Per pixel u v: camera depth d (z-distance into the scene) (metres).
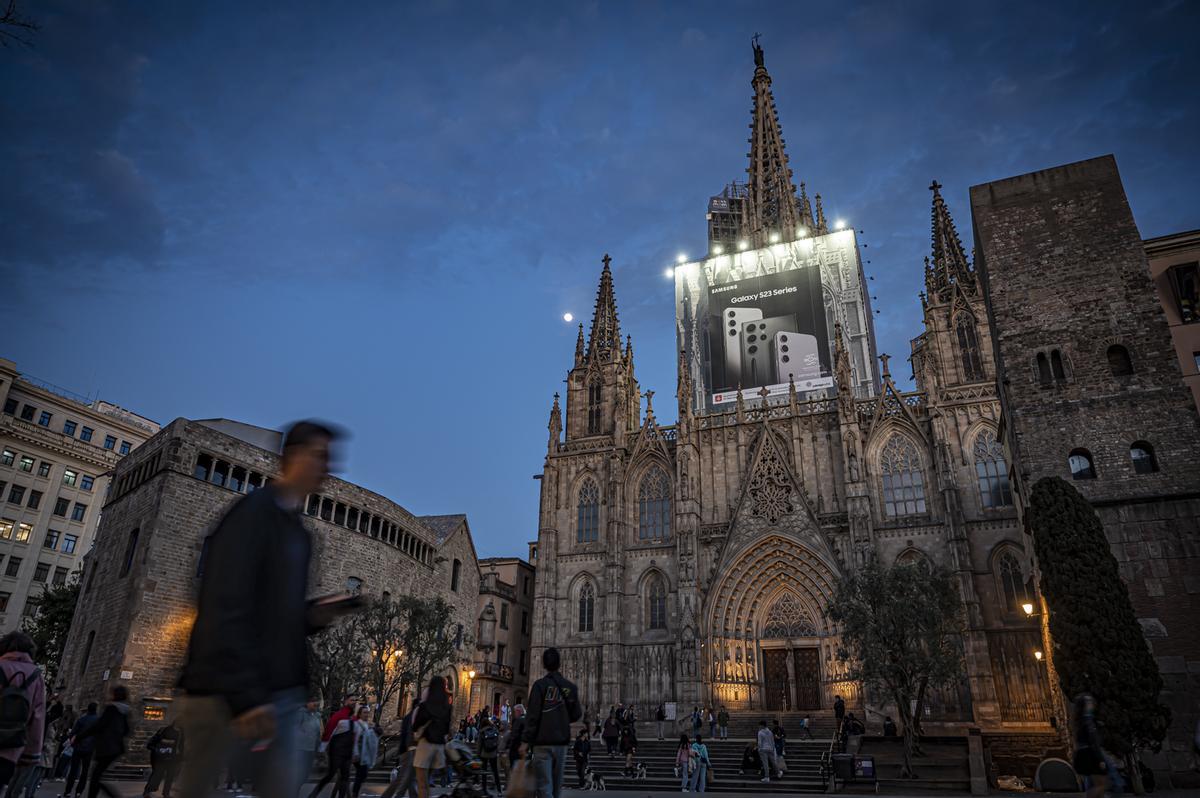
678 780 35.38
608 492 69.50
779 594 62.06
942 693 52.31
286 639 4.67
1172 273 37.00
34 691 10.35
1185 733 27.44
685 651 59.19
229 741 4.20
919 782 32.72
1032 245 37.22
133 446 104.69
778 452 64.12
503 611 76.31
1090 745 14.37
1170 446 31.73
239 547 4.45
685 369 71.56
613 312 81.94
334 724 18.62
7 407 91.38
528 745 11.55
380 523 58.12
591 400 77.44
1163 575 29.83
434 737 14.20
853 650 46.38
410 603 46.53
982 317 64.94
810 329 73.44
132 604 41.19
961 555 55.62
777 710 59.03
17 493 88.88
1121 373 33.75
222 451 47.56
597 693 63.78
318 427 5.26
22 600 86.56
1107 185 36.69
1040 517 30.14
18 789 10.98
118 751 14.30
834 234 76.44
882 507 61.00
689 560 62.41
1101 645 27.06
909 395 63.84
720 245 116.38
